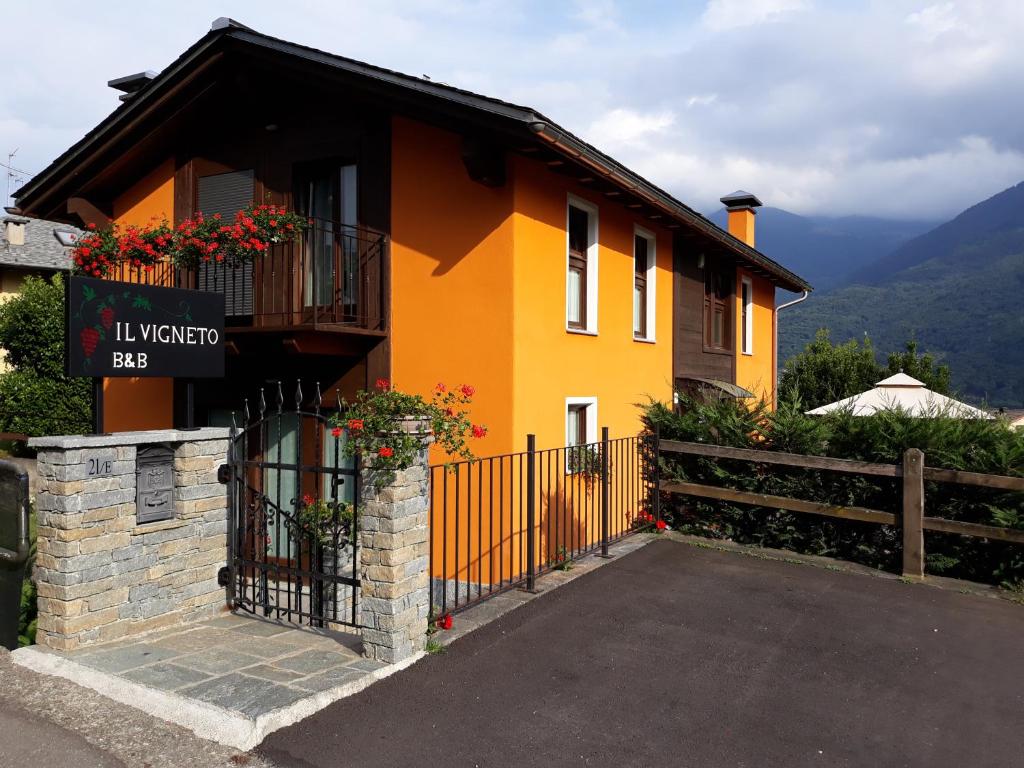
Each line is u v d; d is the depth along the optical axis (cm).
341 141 860
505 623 570
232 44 838
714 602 642
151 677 450
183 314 582
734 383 1461
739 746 409
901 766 395
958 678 505
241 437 611
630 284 1034
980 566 730
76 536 493
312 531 653
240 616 596
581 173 801
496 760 384
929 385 2250
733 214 1780
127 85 1110
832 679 498
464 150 732
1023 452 712
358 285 847
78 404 1473
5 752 375
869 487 781
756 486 840
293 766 371
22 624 542
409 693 449
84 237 854
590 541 908
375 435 483
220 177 943
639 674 493
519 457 777
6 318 1497
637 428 1052
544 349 823
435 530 825
